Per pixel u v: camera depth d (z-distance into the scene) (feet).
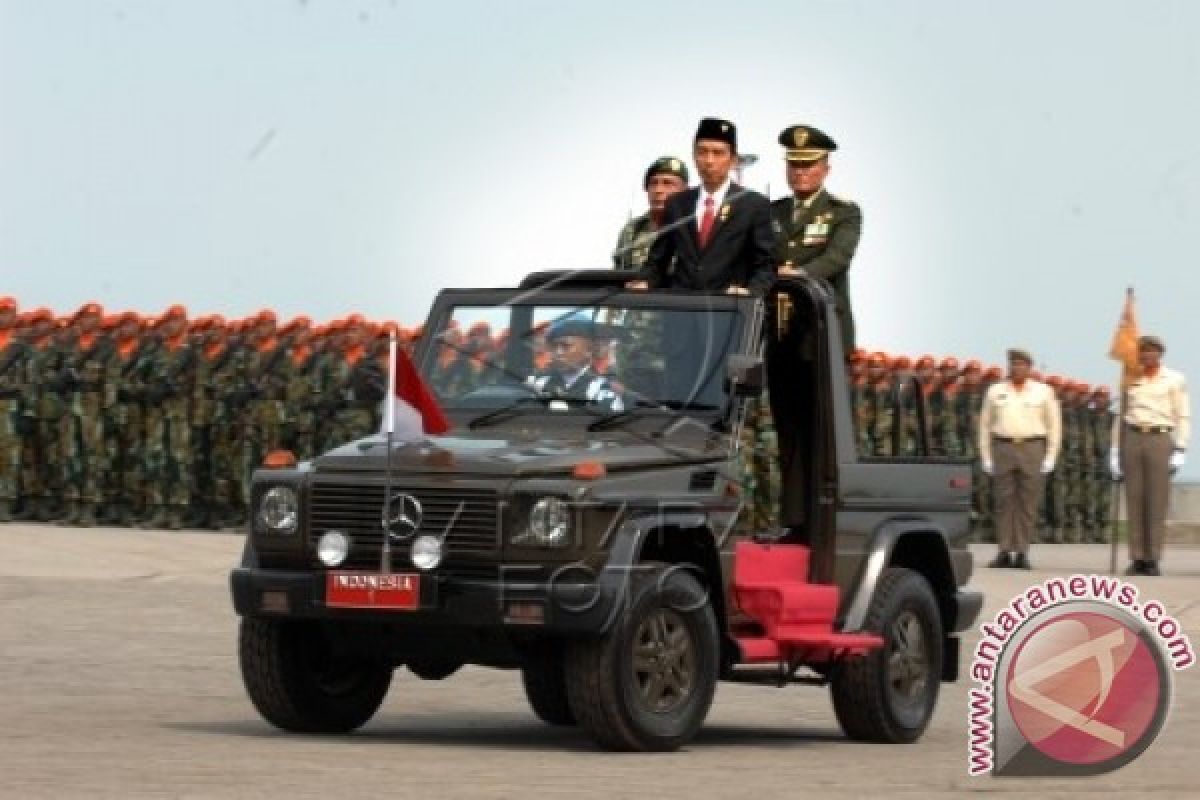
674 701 81.30
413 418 85.51
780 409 90.74
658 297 88.63
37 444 172.86
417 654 82.43
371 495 81.25
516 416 87.45
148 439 174.91
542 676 91.97
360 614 80.94
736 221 92.58
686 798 69.72
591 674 79.41
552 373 88.17
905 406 103.81
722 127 92.79
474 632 81.10
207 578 144.15
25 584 138.10
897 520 92.22
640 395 87.10
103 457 174.09
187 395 175.63
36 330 172.76
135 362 174.81
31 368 172.14
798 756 83.41
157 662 109.19
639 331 88.17
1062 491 249.34
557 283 91.56
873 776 77.30
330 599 81.05
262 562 83.25
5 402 171.83
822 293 90.53
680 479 83.10
